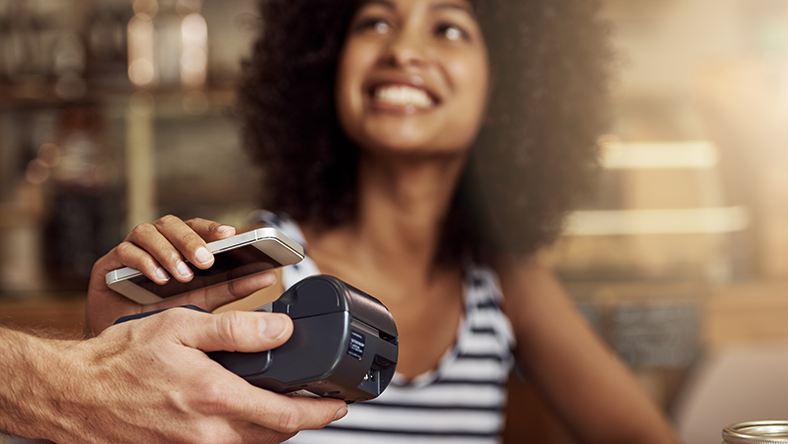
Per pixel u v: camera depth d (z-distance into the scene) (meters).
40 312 1.62
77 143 1.89
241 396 0.39
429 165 0.81
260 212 0.92
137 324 0.42
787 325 1.64
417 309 0.87
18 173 2.04
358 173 0.86
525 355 0.96
